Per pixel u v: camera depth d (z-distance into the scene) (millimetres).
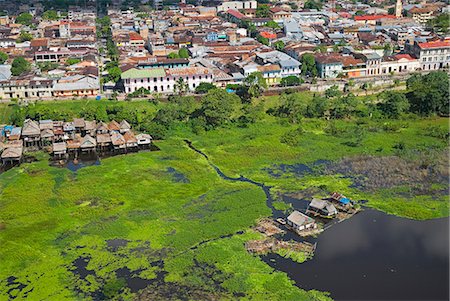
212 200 164000
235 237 142375
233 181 179000
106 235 144250
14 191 170375
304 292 119250
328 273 126375
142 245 139250
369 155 196875
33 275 127250
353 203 159750
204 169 188250
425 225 148000
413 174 180250
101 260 132750
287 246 137625
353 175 181625
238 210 157000
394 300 116312
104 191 170500
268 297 117688
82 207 160125
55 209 158875
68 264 131625
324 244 139000
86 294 119938
